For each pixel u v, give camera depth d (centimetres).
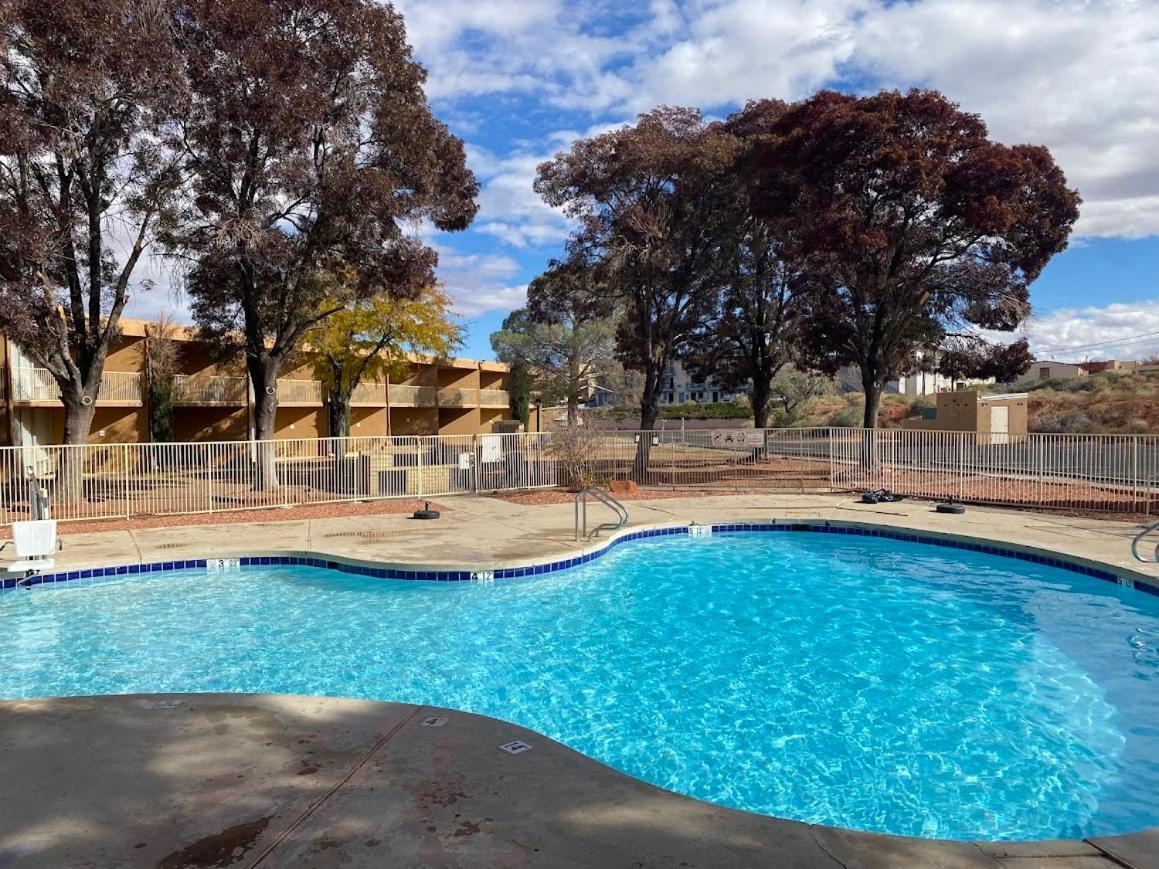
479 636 738
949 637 737
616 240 2019
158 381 2617
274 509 1481
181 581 961
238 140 1524
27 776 332
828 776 458
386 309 2616
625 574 1007
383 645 708
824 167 1761
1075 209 1812
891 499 1572
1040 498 1484
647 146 1956
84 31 1241
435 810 300
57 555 1015
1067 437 1455
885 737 513
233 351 2100
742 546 1204
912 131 1781
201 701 430
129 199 1527
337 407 2862
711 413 5906
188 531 1229
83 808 302
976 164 1694
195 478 1491
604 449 1864
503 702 576
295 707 420
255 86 1447
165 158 1518
